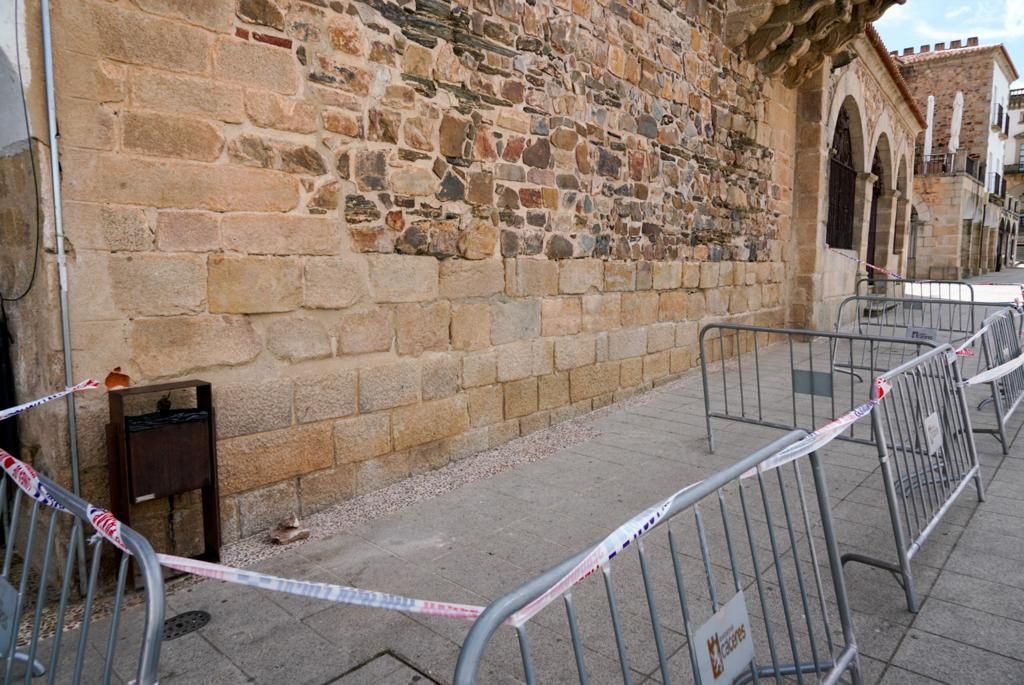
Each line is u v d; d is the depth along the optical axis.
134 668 2.40
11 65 2.60
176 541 3.16
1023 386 6.46
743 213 8.62
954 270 27.70
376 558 3.29
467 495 4.11
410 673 2.39
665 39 6.64
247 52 3.28
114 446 2.83
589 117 5.66
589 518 3.78
